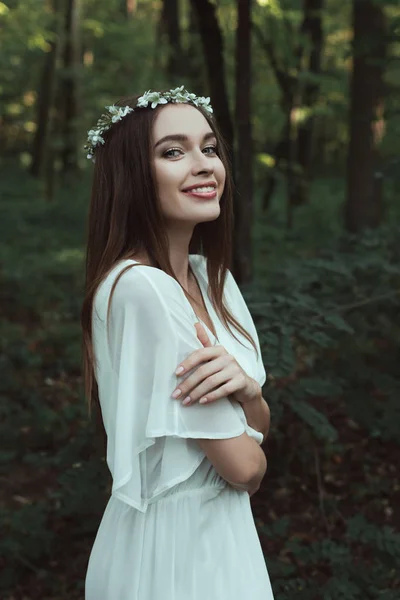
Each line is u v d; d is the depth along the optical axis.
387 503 3.78
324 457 4.06
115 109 1.60
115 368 1.56
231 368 1.53
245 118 4.43
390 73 7.40
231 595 1.61
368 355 4.10
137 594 1.60
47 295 7.53
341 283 3.92
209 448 1.54
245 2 4.33
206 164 1.58
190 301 1.72
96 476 3.15
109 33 13.09
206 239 1.79
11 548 3.32
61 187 14.64
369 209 7.41
